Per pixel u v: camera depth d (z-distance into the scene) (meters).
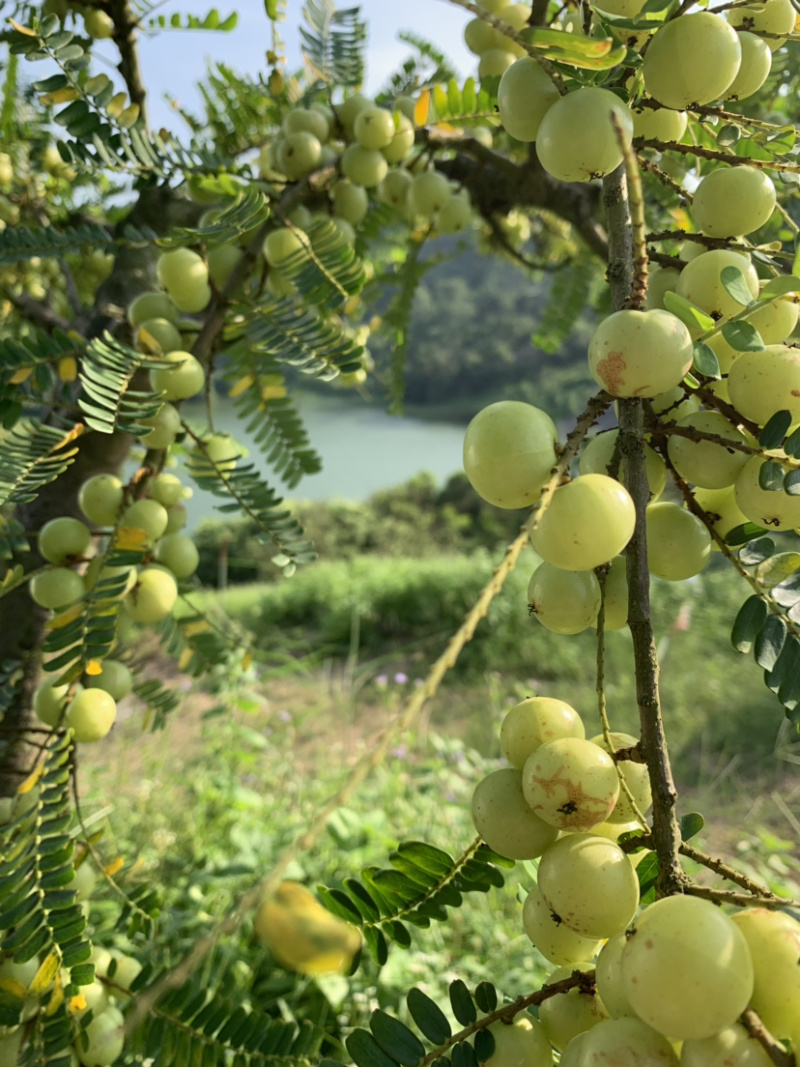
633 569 0.23
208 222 0.47
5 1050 0.33
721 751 1.95
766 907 0.20
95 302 0.59
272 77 0.57
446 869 0.26
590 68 0.22
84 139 0.40
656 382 0.21
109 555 0.36
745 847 1.34
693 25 0.24
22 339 0.43
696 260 0.26
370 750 0.14
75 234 0.45
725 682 2.28
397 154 0.55
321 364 0.41
